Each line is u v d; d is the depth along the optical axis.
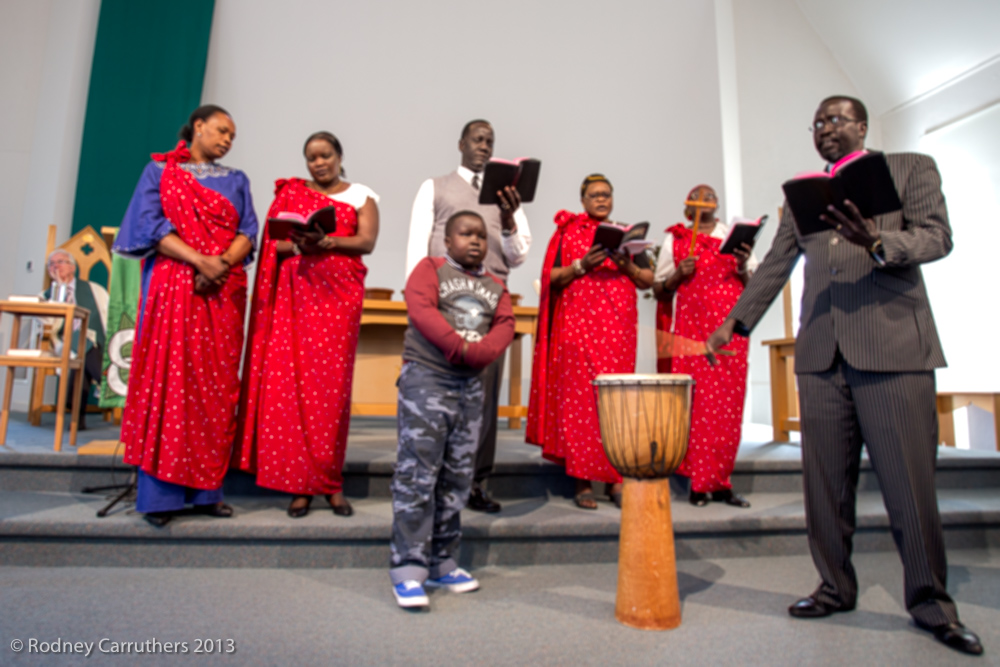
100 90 5.60
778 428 4.29
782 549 2.54
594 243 2.55
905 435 1.71
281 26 6.31
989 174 5.55
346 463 2.76
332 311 2.51
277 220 2.22
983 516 2.70
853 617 1.84
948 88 6.00
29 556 2.19
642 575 1.74
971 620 1.83
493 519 2.39
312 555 2.25
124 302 3.81
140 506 2.19
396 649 1.55
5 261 5.56
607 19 6.69
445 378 1.94
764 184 6.46
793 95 6.67
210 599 1.88
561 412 2.73
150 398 2.26
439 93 6.51
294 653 1.51
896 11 6.02
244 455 2.47
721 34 6.45
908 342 1.73
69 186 5.49
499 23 6.62
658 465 1.75
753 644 1.63
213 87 6.14
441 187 2.60
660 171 6.54
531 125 6.56
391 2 6.52
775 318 6.16
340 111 6.38
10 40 5.82
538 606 1.88
